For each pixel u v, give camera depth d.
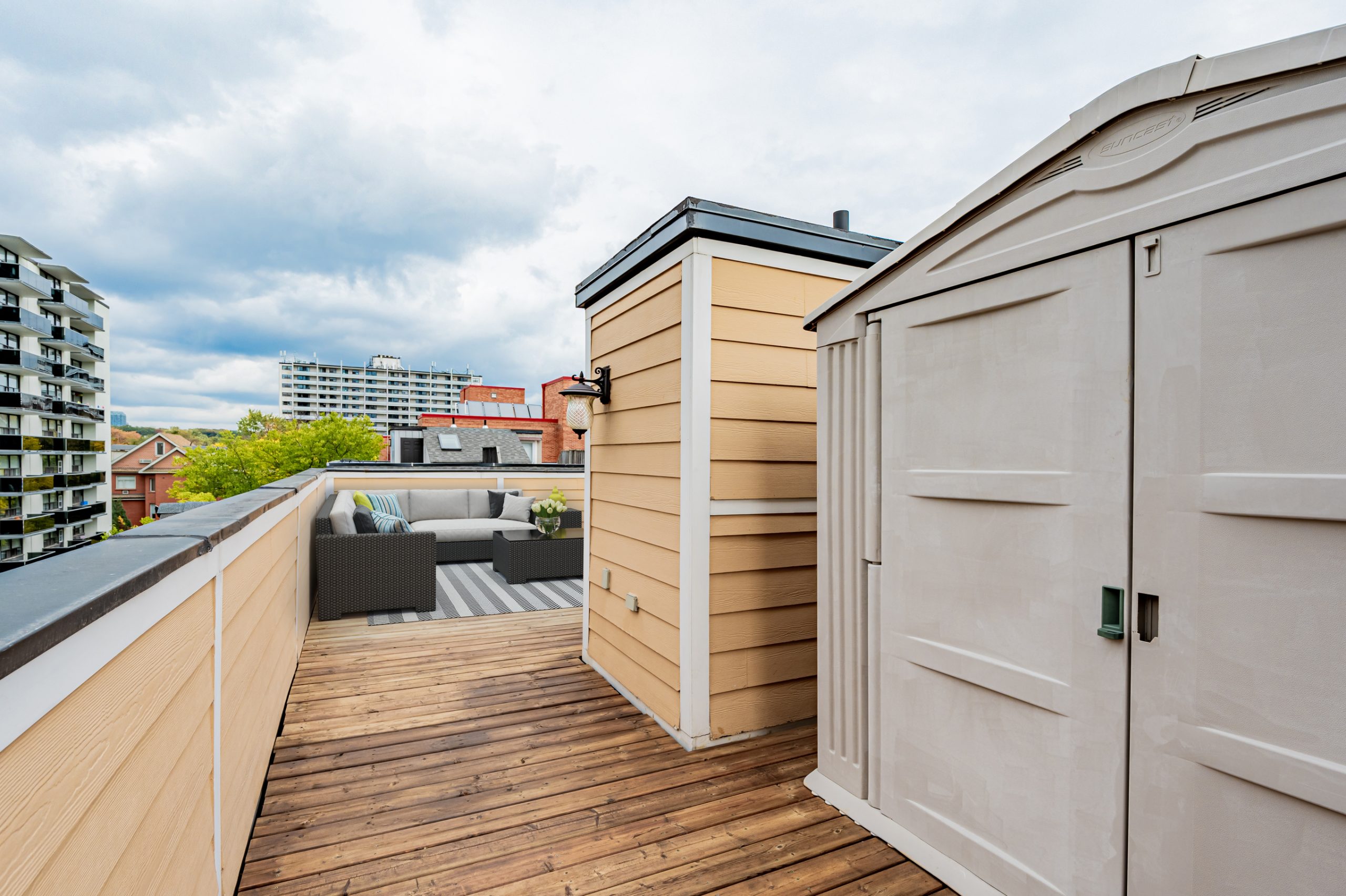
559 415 28.38
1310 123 1.16
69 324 46.12
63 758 0.73
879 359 2.15
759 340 2.88
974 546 1.80
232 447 37.41
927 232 1.91
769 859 1.97
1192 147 1.32
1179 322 1.35
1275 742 1.20
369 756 2.64
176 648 1.18
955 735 1.86
